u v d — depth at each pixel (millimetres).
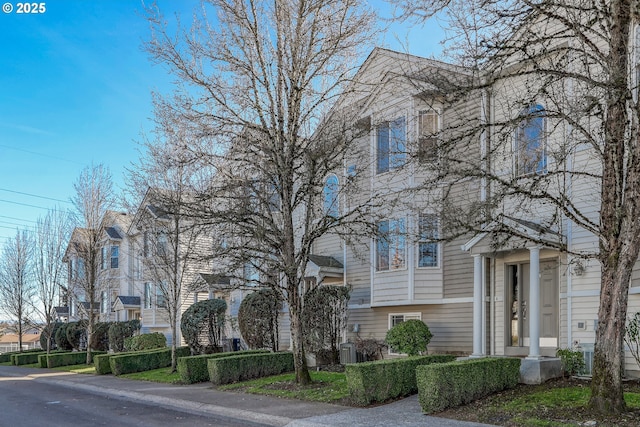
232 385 13664
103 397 13891
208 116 12891
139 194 18281
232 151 13031
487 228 11805
